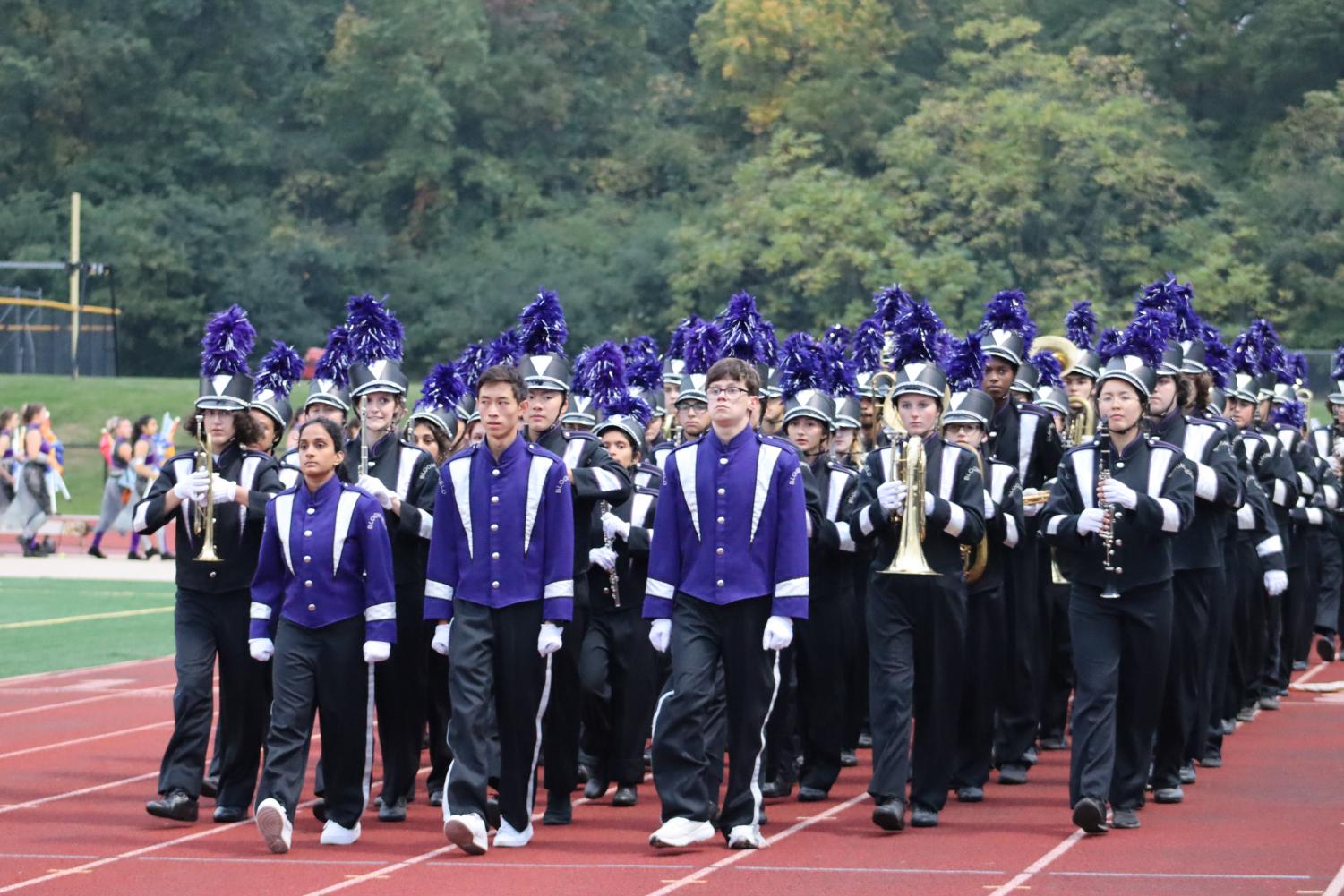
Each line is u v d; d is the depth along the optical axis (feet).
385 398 45.27
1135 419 41.60
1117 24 272.10
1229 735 56.80
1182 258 235.40
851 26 272.92
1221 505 44.52
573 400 51.31
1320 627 75.36
